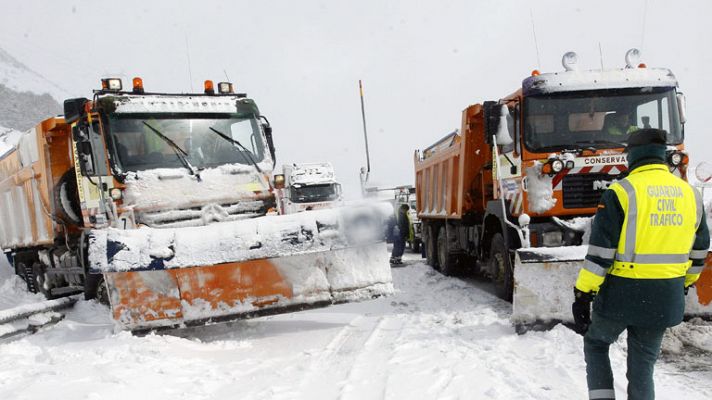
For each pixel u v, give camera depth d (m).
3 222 11.77
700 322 5.48
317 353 5.27
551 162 6.61
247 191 7.18
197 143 7.27
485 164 8.95
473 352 5.04
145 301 5.73
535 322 5.52
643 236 2.90
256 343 5.83
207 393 4.16
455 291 8.97
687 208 2.99
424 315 6.95
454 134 10.02
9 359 5.15
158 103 7.23
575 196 6.70
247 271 5.91
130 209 6.57
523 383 4.08
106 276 5.72
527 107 6.89
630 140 3.14
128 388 4.09
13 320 6.63
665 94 7.03
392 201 18.27
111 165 6.76
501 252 7.65
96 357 4.99
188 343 5.64
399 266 13.19
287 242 5.84
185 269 5.79
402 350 5.23
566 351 4.86
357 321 6.79
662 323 2.95
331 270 6.13
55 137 8.61
